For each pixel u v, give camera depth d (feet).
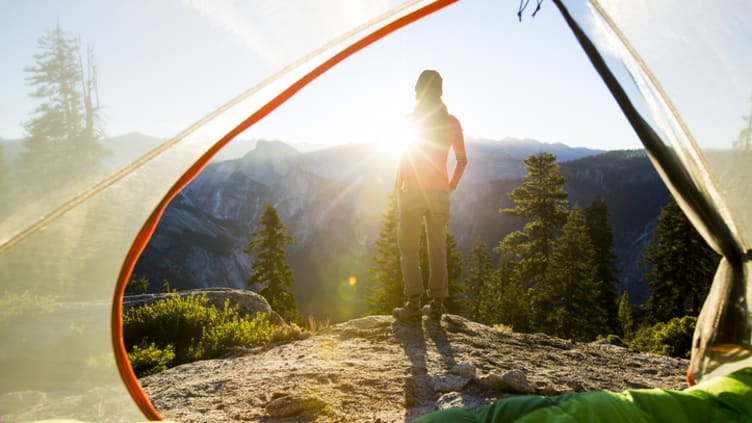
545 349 15.10
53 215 6.93
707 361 8.34
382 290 126.93
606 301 176.35
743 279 8.50
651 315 141.28
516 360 12.94
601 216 191.42
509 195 172.45
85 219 7.07
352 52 8.14
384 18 8.06
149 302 25.46
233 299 28.71
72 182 6.84
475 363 11.98
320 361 12.16
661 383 12.19
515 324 117.60
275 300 156.15
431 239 15.55
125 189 7.15
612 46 8.69
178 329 21.52
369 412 8.56
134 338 20.72
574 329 129.80
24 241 6.91
